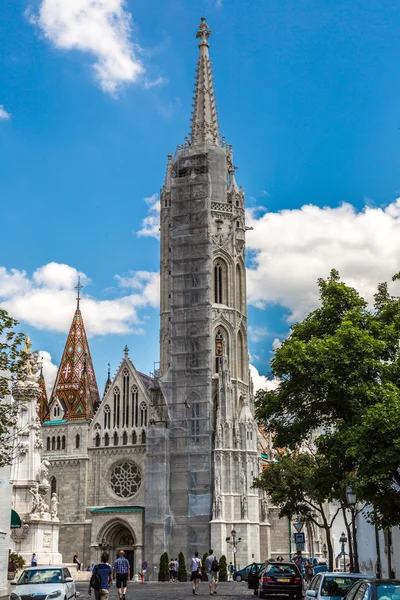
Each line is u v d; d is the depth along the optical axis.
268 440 134.38
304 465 70.62
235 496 114.38
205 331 122.62
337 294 46.78
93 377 134.12
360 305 46.53
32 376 84.19
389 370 40.62
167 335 129.62
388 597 24.52
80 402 126.25
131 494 119.06
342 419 45.78
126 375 124.25
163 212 137.12
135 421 121.69
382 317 45.59
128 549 118.44
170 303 129.62
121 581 43.25
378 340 41.91
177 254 127.00
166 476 115.44
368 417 36.12
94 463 121.56
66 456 122.19
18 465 81.81
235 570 103.69
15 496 81.00
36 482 82.00
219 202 132.62
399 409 35.72
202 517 113.38
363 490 37.62
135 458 119.75
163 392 120.69
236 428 117.88
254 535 113.69
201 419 118.12
